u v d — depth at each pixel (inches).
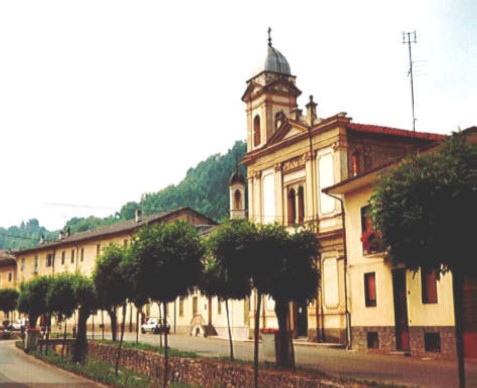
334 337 1315.2
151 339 1603.1
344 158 1348.4
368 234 1081.4
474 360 858.8
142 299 770.2
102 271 975.0
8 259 3260.3
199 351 1117.7
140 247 705.6
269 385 582.2
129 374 851.4
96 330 2519.7
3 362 1109.1
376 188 400.5
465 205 358.3
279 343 674.2
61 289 1237.1
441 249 365.1
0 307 2266.2
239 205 1929.1
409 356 975.6
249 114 1737.2
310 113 1466.5
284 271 617.6
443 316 924.0
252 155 1663.4
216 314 1836.9
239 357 928.3
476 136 596.7
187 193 6259.8
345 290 1208.2
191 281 714.2
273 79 1680.6
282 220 1521.9
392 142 1422.2
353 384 509.0
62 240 2935.5
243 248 591.2
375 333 1088.2
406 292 1009.5
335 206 1354.6
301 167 1480.1
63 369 977.5
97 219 6063.0
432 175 368.2
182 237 717.3
